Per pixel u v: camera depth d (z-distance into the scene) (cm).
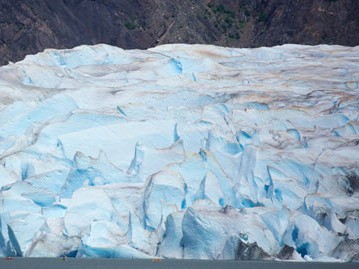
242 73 19550
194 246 14425
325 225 15062
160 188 14975
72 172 15600
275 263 15312
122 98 17912
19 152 16312
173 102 18012
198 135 16925
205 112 17288
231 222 14425
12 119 17250
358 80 19400
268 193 15938
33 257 14800
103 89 18075
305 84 19100
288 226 14888
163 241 14625
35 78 18625
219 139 16625
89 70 19462
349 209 15312
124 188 15400
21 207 15088
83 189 14862
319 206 15212
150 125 16938
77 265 14788
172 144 16662
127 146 16725
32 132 16900
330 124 17788
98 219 14700
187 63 19712
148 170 15975
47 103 17475
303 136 17175
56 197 15475
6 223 14825
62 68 19225
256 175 16125
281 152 16338
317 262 14850
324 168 16138
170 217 14575
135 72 19275
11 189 15312
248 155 16275
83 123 16862
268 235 14588
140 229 14725
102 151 15788
